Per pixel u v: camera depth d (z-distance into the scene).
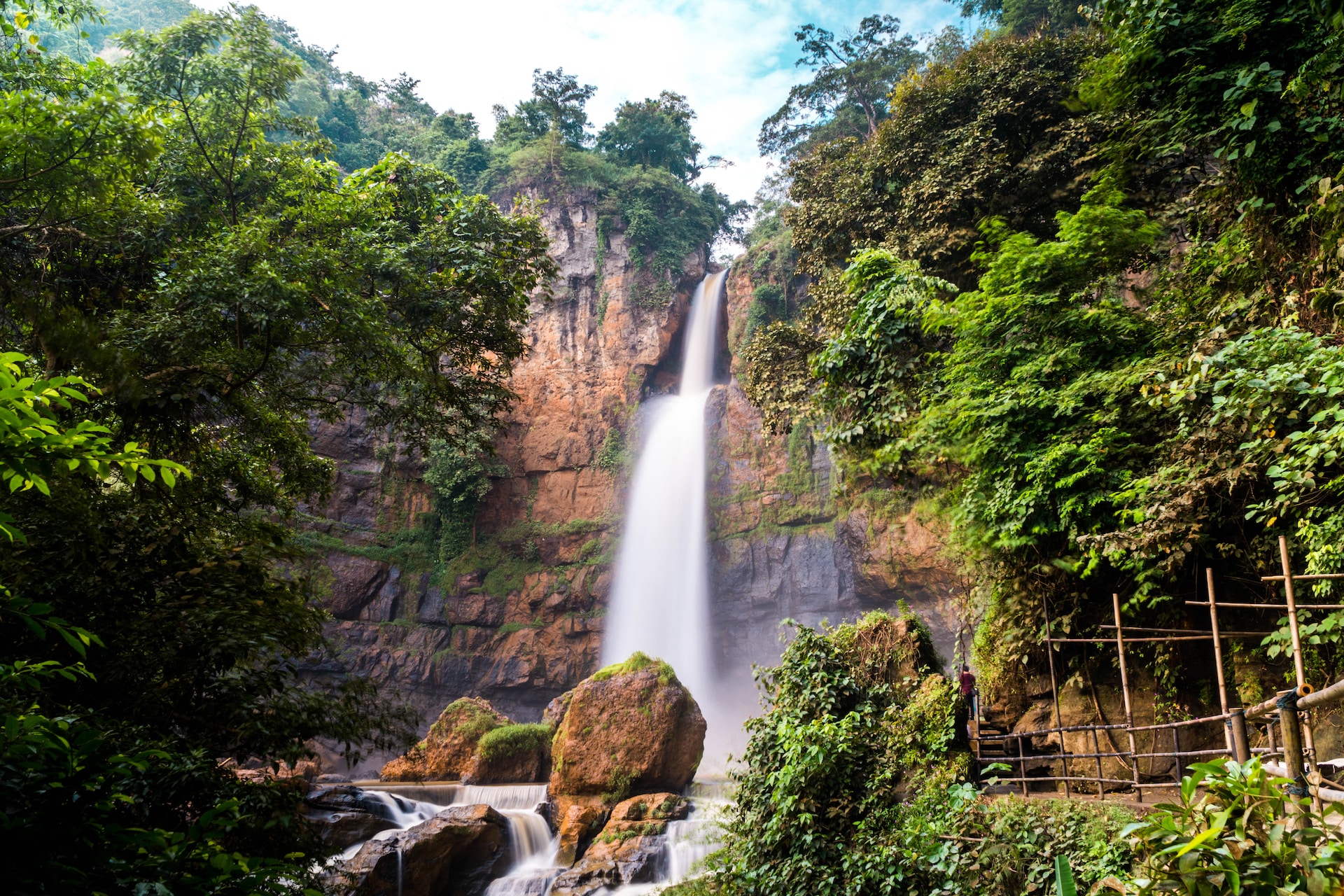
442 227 14.90
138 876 2.55
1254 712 4.55
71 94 12.09
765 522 41.59
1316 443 6.67
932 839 8.26
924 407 12.12
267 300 11.30
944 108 19.25
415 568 42.59
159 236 13.45
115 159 11.33
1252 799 2.95
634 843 18.84
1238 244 9.37
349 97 63.28
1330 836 2.81
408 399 14.57
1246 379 7.16
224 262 11.72
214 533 10.90
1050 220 17.75
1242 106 8.33
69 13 12.55
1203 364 7.67
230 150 14.67
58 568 6.84
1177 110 9.64
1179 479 8.42
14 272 11.52
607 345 48.41
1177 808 3.11
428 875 17.56
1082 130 16.66
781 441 42.50
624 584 43.69
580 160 51.94
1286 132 8.41
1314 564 7.24
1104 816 7.40
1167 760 9.97
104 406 9.61
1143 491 8.77
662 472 44.97
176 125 14.36
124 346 10.10
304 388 14.62
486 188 54.09
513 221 15.31
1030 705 11.62
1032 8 35.38
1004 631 11.72
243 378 11.73
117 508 8.15
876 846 8.93
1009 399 10.50
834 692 11.19
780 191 50.44
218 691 7.33
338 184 15.72
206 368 10.96
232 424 14.20
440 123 59.41
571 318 49.03
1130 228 10.97
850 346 13.02
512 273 15.30
